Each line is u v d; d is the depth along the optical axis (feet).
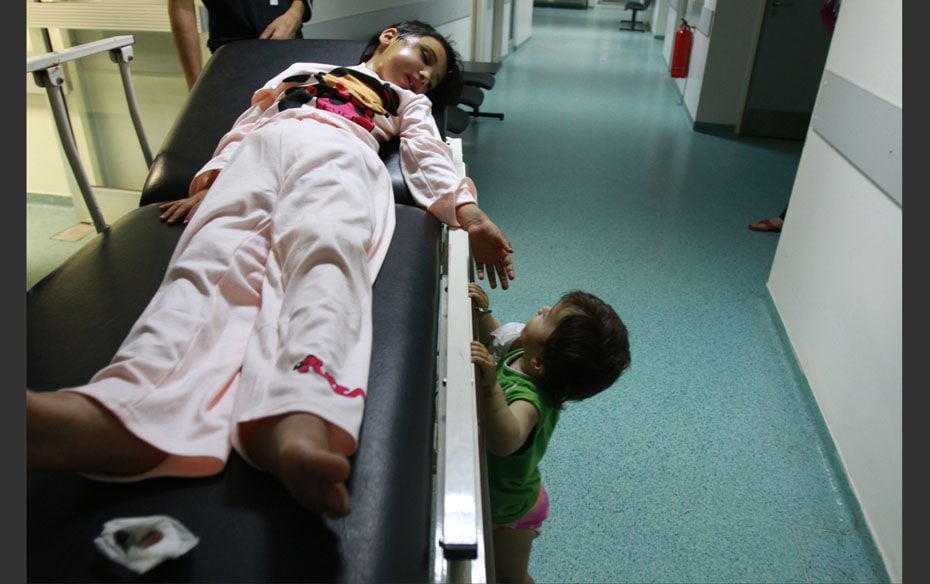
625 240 9.20
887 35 4.95
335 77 4.58
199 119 4.71
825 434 5.28
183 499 1.88
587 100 18.07
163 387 2.05
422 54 5.17
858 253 5.09
